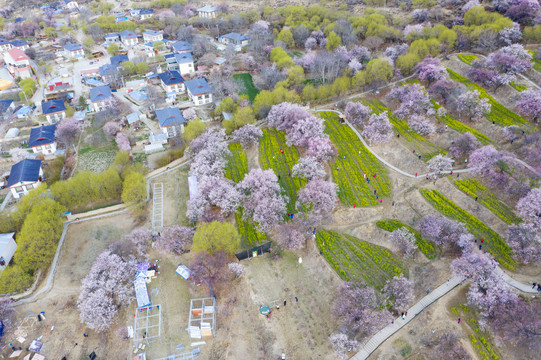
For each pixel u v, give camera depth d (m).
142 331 77.75
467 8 184.50
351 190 99.69
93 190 106.56
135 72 193.38
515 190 87.25
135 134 143.00
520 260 75.38
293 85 156.88
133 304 83.31
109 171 109.31
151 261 91.44
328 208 90.69
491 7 181.62
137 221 103.94
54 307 83.62
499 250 77.75
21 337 77.94
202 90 162.12
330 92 143.62
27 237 88.62
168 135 141.25
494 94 125.69
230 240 85.62
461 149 103.44
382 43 189.00
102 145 139.88
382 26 189.38
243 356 71.81
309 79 170.88
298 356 70.25
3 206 112.62
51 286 88.06
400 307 70.56
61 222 100.06
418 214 90.50
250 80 181.62
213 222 87.88
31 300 85.12
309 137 112.69
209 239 85.50
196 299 82.00
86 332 78.75
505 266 74.50
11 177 117.25
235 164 116.56
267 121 134.00
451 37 158.00
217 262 86.38
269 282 82.94
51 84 183.50
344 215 93.62
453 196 92.38
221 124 144.38
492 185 92.00
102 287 81.62
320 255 85.31
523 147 99.12
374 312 70.00
